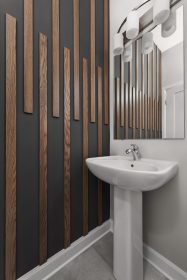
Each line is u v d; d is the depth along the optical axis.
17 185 0.94
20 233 0.96
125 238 1.01
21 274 0.97
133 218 1.00
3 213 0.89
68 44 1.22
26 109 0.96
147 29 1.22
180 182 1.00
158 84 1.14
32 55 0.99
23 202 0.97
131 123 1.37
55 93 1.11
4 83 0.87
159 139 1.13
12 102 0.90
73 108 1.26
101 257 1.26
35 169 1.03
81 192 1.34
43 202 1.06
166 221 1.09
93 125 1.44
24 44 0.94
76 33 1.27
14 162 0.91
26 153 0.98
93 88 1.42
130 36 1.27
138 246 1.03
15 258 0.93
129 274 1.00
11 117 0.89
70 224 1.25
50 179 1.11
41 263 1.05
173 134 1.04
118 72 1.51
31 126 1.00
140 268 1.04
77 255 1.27
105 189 1.58
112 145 1.58
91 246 1.38
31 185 1.01
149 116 1.20
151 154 1.19
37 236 1.04
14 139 0.91
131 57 1.37
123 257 1.02
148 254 1.21
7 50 0.87
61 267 1.16
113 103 1.57
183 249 0.99
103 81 1.54
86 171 1.36
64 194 1.20
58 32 1.13
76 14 1.28
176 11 1.02
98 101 1.48
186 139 0.97
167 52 1.08
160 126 1.12
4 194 0.89
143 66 1.25
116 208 1.07
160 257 1.13
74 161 1.27
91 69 1.40
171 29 1.05
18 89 0.93
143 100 1.25
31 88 0.98
